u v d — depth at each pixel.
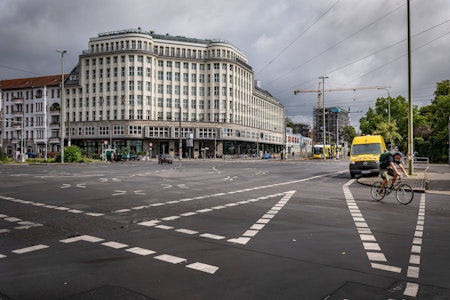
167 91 87.31
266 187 17.50
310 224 8.40
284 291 4.31
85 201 12.13
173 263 5.39
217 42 90.81
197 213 9.86
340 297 4.14
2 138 98.06
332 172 31.52
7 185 17.73
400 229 7.91
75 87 86.81
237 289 4.37
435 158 50.53
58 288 4.40
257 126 107.44
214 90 89.56
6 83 101.44
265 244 6.54
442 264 5.38
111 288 4.40
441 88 61.72
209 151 88.25
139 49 82.25
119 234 7.32
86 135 84.75
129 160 71.25
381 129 58.41
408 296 4.18
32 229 7.79
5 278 4.75
